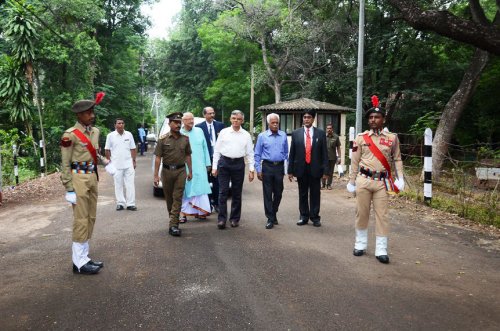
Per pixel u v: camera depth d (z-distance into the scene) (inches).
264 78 1136.2
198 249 236.5
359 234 227.9
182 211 305.1
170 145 267.1
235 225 293.4
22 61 676.1
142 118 1649.9
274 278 191.9
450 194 391.2
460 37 301.9
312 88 976.3
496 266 212.8
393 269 206.4
